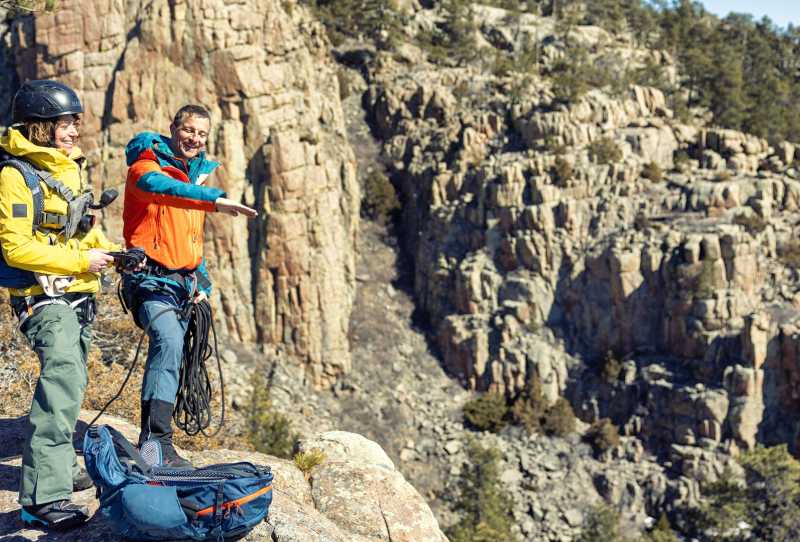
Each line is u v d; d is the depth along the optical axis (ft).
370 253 235.40
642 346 203.00
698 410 185.47
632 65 335.47
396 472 22.36
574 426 196.65
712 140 238.27
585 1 385.91
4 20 199.52
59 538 14.87
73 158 15.23
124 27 186.80
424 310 223.92
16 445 19.47
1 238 13.91
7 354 58.85
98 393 63.52
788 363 183.32
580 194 214.90
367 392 196.03
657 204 215.31
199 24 183.32
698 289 192.95
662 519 171.94
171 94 182.70
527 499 178.81
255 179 188.24
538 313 208.54
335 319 192.85
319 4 303.89
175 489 13.69
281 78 191.52
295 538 15.52
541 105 241.96
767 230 204.64
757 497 162.09
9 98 194.49
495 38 332.60
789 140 295.69
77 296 15.30
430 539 19.77
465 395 204.95
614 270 201.98
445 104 256.32
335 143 226.17
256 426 148.25
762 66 388.57
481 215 220.43
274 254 186.09
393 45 289.12
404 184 249.75
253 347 188.03
